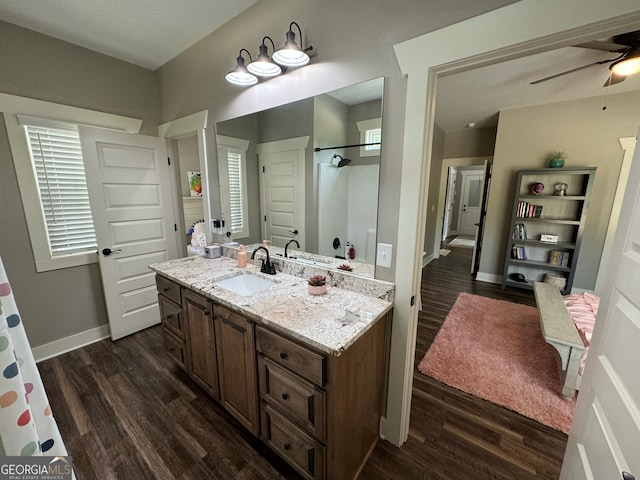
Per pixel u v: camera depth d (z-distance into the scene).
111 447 1.52
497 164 4.11
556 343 1.80
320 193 1.68
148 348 2.50
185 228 3.22
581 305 2.43
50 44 2.17
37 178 2.21
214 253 2.40
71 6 1.80
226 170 2.26
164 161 2.83
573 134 3.58
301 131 1.71
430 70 1.16
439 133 5.01
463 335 2.67
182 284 1.81
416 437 1.59
